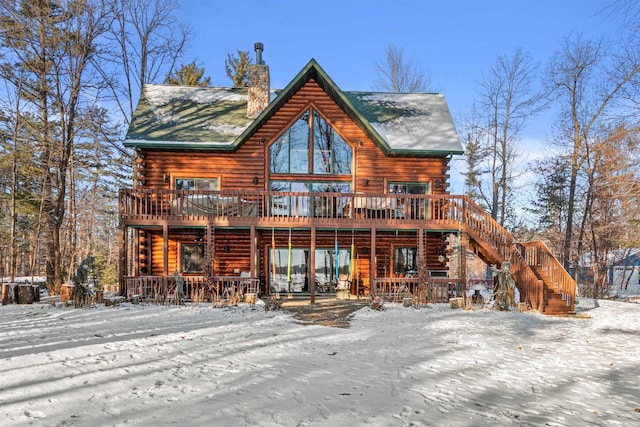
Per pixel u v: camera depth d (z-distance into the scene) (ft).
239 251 59.67
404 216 55.11
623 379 23.48
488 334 34.40
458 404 18.72
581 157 93.35
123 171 102.53
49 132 73.26
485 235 52.95
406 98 71.15
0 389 18.99
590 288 86.84
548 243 124.57
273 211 56.90
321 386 20.43
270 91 69.56
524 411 18.33
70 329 33.01
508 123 107.55
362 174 60.03
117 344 28.14
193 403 17.72
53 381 20.17
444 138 61.46
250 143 59.26
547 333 36.09
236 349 27.50
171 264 58.75
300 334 32.71
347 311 44.96
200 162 58.70
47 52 69.92
